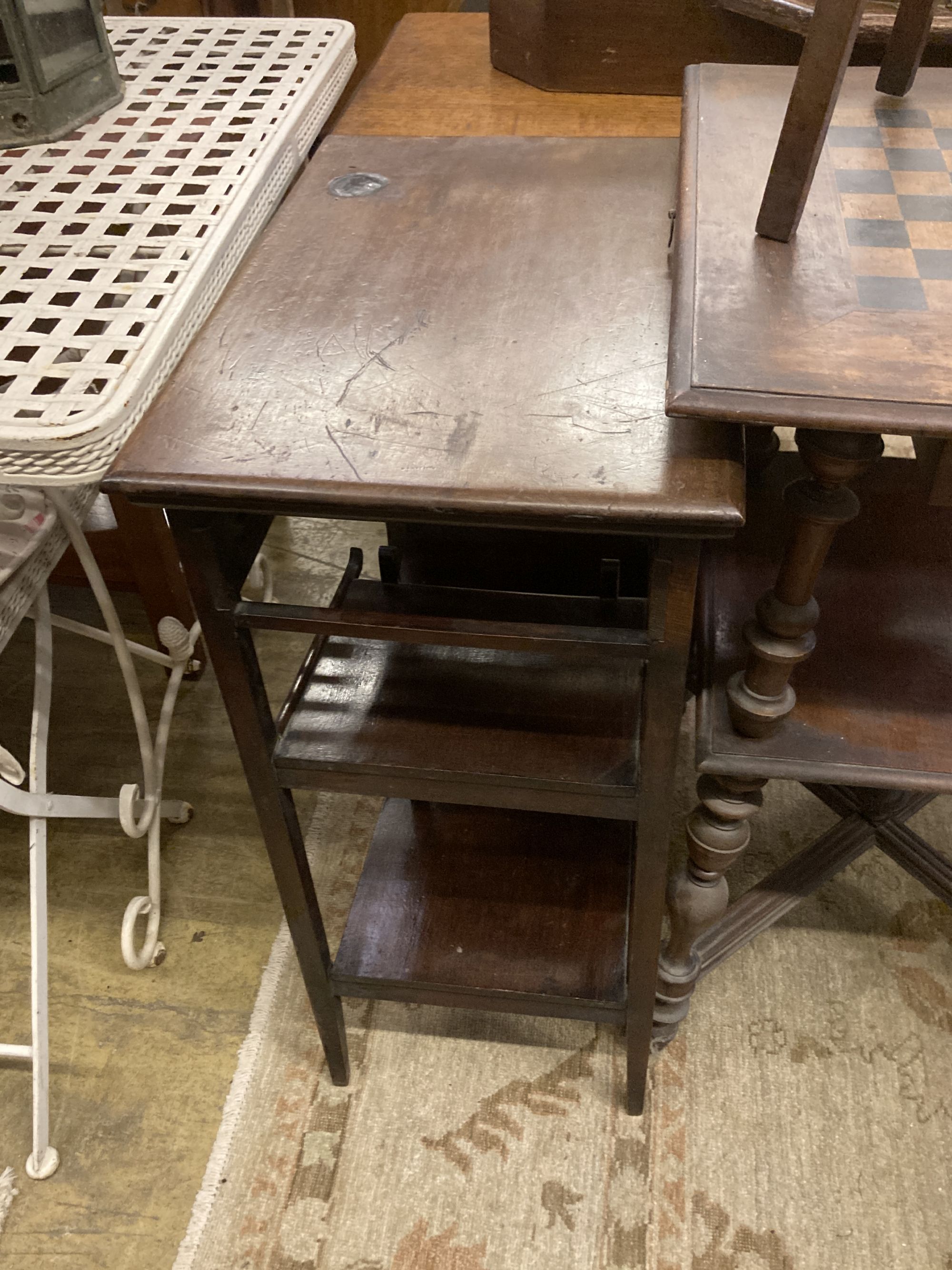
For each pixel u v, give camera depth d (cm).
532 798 87
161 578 155
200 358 78
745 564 105
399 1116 118
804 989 129
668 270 85
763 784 92
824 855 122
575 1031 125
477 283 85
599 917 112
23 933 137
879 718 89
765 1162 114
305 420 71
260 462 68
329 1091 121
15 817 150
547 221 93
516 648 75
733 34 116
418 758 88
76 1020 128
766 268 70
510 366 75
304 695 96
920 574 103
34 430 71
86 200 97
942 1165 113
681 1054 123
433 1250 108
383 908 114
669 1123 117
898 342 64
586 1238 109
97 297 85
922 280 69
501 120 119
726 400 61
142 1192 113
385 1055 124
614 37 119
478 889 115
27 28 100
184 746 159
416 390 74
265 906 139
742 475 66
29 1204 113
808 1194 111
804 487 73
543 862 118
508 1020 127
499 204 96
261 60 124
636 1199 111
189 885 141
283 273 87
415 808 125
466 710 93
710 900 103
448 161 104
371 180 101
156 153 105
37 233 93
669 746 80
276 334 80
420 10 205
